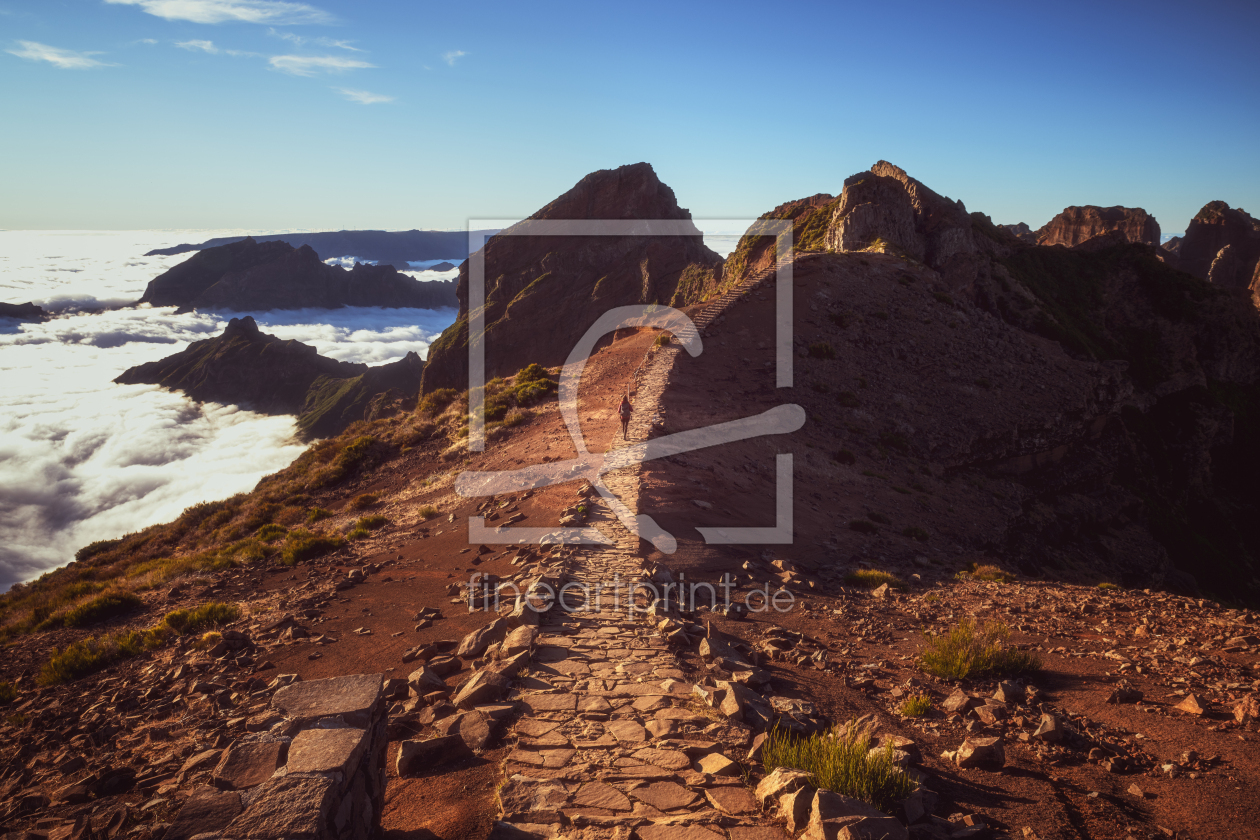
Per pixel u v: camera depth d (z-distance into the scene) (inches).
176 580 827.4
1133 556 1761.8
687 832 188.7
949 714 315.6
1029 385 2007.9
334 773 161.5
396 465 1459.2
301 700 196.1
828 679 356.5
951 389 1854.1
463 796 217.6
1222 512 2962.6
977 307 2741.1
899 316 2140.7
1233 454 3198.8
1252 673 366.3
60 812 242.5
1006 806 227.1
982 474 1662.2
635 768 229.1
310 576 685.9
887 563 810.2
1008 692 333.7
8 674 524.4
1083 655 414.6
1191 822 219.8
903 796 210.4
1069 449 1952.5
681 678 315.3
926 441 1609.3
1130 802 232.7
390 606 517.3
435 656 387.5
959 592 642.8
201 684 373.7
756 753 237.8
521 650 343.6
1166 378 3240.7
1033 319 2935.5
